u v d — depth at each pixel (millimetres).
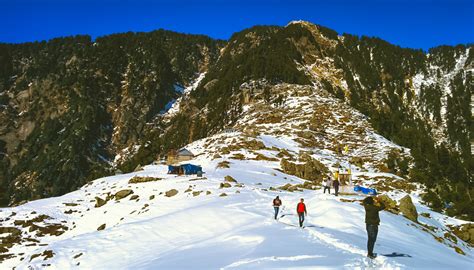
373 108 155875
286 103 114562
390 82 189500
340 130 89750
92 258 21781
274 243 17062
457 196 57781
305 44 192500
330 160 66250
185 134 129875
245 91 128375
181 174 49875
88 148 161625
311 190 39875
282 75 148250
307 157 60562
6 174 158625
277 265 13234
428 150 93438
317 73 175375
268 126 93750
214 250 17719
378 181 55250
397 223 25406
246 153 64250
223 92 145750
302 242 17141
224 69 179125
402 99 183125
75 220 37875
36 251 24953
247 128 93562
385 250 16703
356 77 183625
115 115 189500
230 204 28828
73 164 145500
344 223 22438
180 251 18953
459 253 25172
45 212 39062
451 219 38688
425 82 195625
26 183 143875
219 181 42812
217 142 74188
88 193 46125
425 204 48688
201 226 24266
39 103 198000
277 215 25094
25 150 173000
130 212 35594
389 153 74875
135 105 193750
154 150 125562
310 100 113312
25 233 34719
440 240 26547
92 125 175375
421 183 60781
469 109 173875
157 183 44031
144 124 181750
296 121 95438
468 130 162250
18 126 188875
